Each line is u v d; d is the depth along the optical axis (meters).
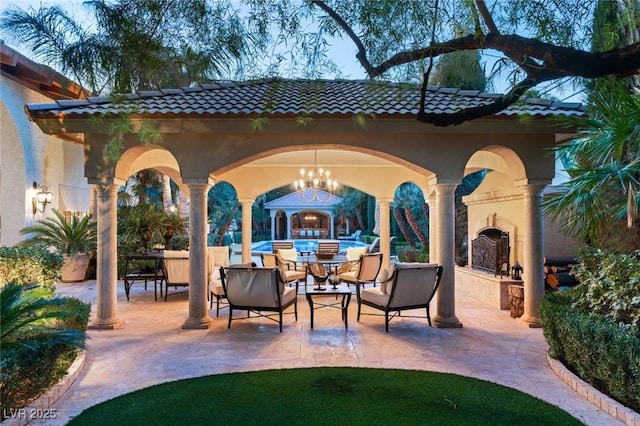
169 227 10.66
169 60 3.96
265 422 3.45
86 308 5.28
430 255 10.78
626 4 4.00
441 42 3.71
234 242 28.66
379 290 6.86
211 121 6.24
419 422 3.44
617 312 4.16
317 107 5.98
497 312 7.59
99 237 6.58
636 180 3.78
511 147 6.66
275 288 6.32
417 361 4.99
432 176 6.81
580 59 3.05
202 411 3.66
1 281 5.77
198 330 6.44
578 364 4.25
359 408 3.70
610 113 3.70
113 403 3.83
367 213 29.56
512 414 3.58
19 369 3.45
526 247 6.76
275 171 11.74
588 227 4.27
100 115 5.70
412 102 6.51
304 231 32.38
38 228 10.26
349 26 3.84
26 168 10.17
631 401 3.59
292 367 4.78
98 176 6.45
